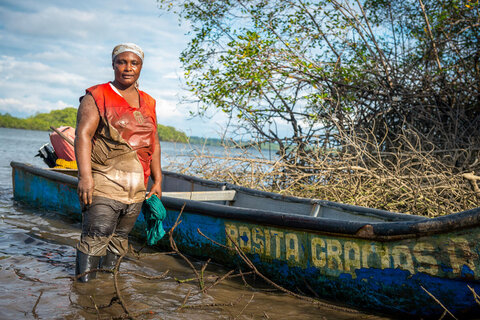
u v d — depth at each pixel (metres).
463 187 6.23
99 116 3.30
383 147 9.05
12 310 2.83
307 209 5.07
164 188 7.07
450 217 2.76
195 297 3.32
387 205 6.16
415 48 9.17
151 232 3.80
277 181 7.82
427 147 8.36
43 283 3.41
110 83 3.43
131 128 3.37
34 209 6.48
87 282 3.44
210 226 4.19
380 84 8.92
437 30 8.70
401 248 2.99
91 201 3.28
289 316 3.06
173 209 4.52
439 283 2.89
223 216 4.00
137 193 3.49
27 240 4.75
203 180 6.40
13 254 4.20
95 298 3.16
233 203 5.96
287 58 8.41
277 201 5.39
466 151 7.40
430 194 5.99
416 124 9.05
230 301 3.29
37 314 2.80
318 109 9.31
